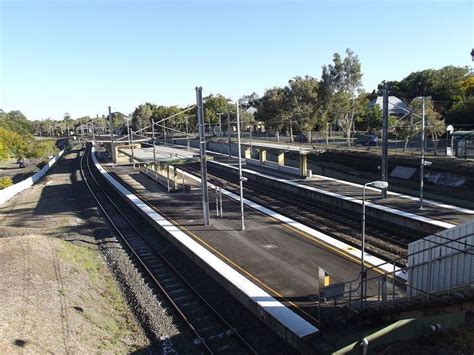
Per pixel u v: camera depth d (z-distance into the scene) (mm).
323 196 30609
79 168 63688
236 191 36125
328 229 23312
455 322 12953
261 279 15711
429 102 43594
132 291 16734
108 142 71000
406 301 11469
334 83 53438
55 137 174750
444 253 11883
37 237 20516
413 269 12953
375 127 61250
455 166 31594
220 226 23344
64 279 16094
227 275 16172
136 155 64000
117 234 25562
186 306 15227
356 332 11438
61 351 10891
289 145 55969
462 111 48781
